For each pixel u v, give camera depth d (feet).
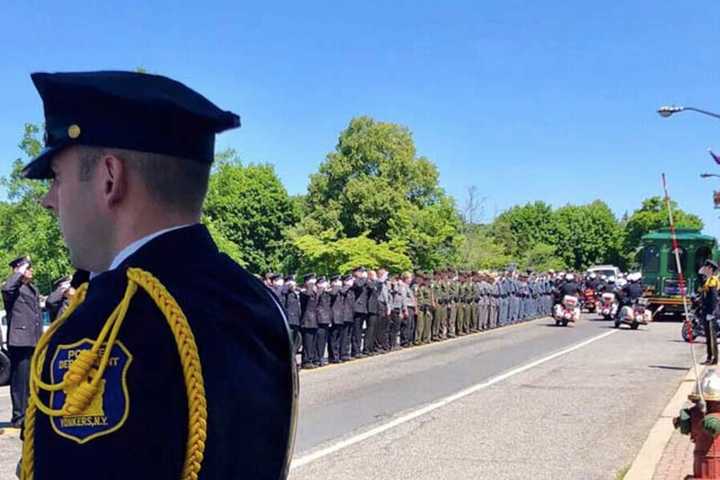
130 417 4.38
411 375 48.24
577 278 119.96
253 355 4.99
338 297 56.44
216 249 5.37
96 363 4.50
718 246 100.99
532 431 30.60
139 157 5.01
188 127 5.08
